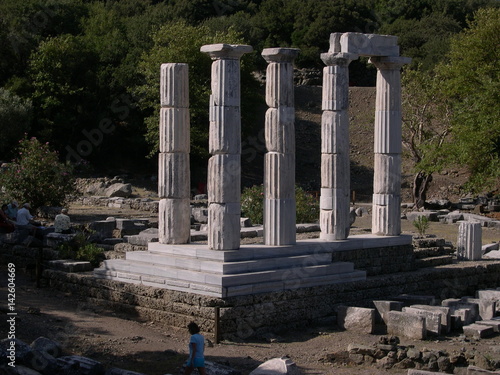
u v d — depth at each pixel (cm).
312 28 7119
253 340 1741
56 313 1817
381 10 7662
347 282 2009
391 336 1706
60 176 3347
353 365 1572
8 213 2655
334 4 7012
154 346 1603
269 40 7169
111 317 1848
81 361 1322
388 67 2283
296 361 1577
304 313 1883
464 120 4419
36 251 2280
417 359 1546
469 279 2395
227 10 6969
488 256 2741
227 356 1571
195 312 1747
